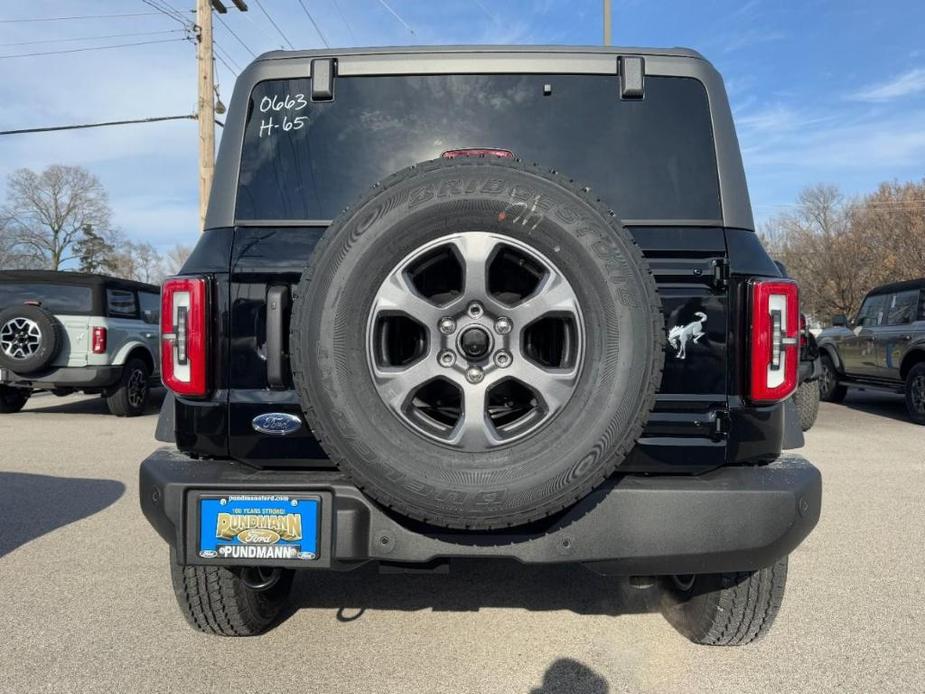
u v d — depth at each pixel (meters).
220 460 2.25
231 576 2.56
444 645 2.77
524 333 1.96
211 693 2.40
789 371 2.13
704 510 2.02
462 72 2.40
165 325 2.19
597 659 2.65
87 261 54.03
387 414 1.88
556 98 2.40
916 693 2.40
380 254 1.88
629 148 2.38
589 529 2.01
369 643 2.79
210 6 15.49
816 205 41.78
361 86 2.40
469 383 1.88
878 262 34.62
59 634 2.85
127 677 2.50
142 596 3.25
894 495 5.24
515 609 3.13
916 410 8.98
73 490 5.38
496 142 2.39
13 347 8.88
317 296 1.88
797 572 3.59
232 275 2.21
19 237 51.06
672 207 2.34
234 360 2.18
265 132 2.39
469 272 1.89
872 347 10.05
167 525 2.11
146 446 7.41
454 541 1.99
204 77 15.45
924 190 33.88
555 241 1.88
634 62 2.38
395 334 2.13
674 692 2.41
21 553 3.88
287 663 2.61
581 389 1.87
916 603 3.19
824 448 7.30
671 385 2.15
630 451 2.09
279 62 2.42
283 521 2.01
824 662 2.62
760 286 2.12
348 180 2.37
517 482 1.82
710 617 2.60
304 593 3.31
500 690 2.43
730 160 2.36
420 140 2.39
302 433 2.13
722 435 2.14
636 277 1.88
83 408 11.29
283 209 2.34
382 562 2.16
